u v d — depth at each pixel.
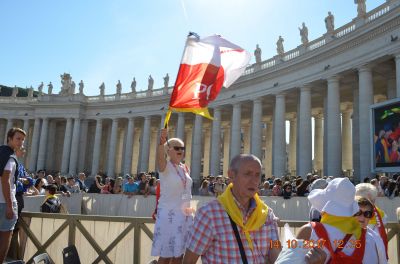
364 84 29.80
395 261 7.67
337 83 33.25
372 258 4.43
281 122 39.38
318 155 48.00
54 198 12.20
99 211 19.27
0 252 7.47
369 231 4.76
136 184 19.78
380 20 27.88
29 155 78.19
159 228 6.26
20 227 9.39
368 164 28.17
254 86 43.78
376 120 24.12
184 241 6.29
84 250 8.70
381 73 32.78
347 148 43.62
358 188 6.07
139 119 65.69
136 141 74.00
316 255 3.89
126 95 66.06
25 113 73.31
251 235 4.02
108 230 8.60
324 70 34.31
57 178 20.17
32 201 13.92
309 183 18.16
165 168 6.28
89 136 74.00
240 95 45.69
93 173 65.12
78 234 8.83
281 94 40.00
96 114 68.25
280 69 39.53
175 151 6.47
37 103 70.44
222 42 6.37
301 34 38.25
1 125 76.25
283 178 32.84
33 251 9.37
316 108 47.91
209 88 6.26
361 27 29.70
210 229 3.98
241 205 4.08
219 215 3.99
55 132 73.69
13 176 7.66
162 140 6.24
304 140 35.88
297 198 16.78
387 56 28.05
